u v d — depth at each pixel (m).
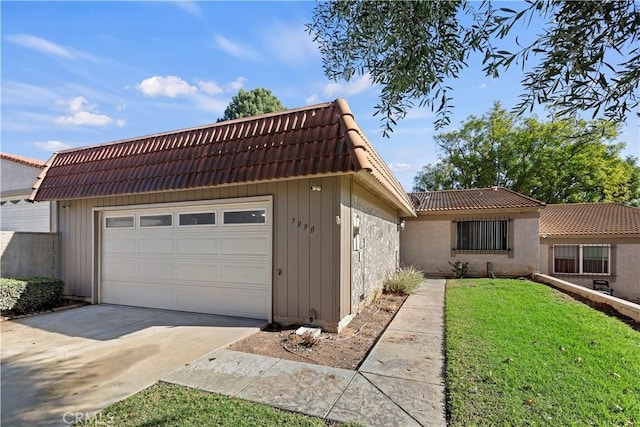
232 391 3.51
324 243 5.82
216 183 6.16
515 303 7.89
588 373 3.89
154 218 7.64
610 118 2.00
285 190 6.16
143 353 4.70
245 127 6.56
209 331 5.70
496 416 2.98
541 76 2.00
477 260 14.41
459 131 29.30
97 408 3.23
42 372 4.09
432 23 2.24
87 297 8.35
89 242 8.40
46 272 8.60
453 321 6.22
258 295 6.48
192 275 7.16
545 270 14.85
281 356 4.56
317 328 5.70
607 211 16.30
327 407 3.18
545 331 5.52
